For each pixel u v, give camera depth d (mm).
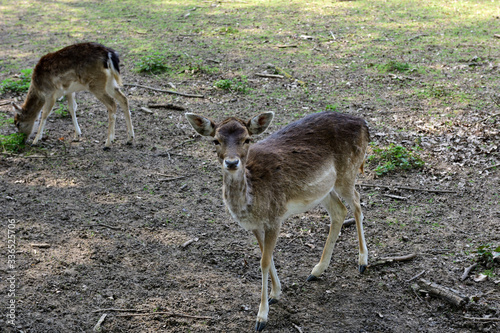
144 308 5047
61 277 5449
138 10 20547
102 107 11047
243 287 5438
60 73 8719
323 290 5398
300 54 14203
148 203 7160
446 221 6582
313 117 5621
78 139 9320
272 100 10992
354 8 19359
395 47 14484
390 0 20438
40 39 16391
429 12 18344
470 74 12133
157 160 8539
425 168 7934
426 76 12164
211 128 4781
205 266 5777
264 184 4801
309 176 5109
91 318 4871
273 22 17812
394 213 6844
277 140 5332
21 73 12727
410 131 9242
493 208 6809
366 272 5668
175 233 6434
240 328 4828
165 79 12523
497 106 10125
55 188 7523
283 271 5730
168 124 10008
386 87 11633
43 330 4660
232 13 19391
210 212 6980
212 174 8062
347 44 14945
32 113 9000
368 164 8156
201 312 5016
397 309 5070
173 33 16781
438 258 5836
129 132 9070
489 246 5863
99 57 8609
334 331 4781
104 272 5590
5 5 22156
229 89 11656
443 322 4867
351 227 6605
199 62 13594
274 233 4906
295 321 4918
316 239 6375
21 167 8172
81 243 6129
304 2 20766
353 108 10422
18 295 5113
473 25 16359
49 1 22891
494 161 8000
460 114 9891
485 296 5137
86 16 19750
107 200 7215
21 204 7008
